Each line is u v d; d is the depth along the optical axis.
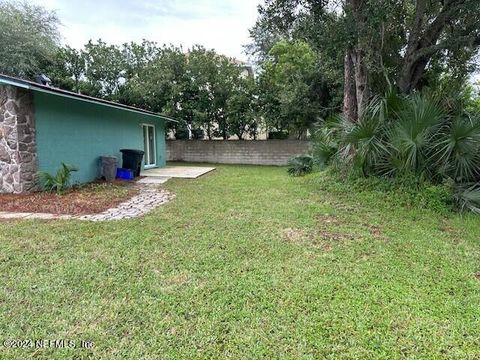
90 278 3.13
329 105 14.27
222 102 16.38
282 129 16.56
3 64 14.51
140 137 12.64
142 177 10.45
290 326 2.42
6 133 7.06
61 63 16.30
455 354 2.15
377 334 2.34
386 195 6.46
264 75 15.88
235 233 4.52
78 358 2.09
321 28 6.38
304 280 3.13
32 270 3.29
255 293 2.88
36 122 7.44
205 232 4.55
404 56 8.20
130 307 2.65
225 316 2.54
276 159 16.80
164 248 3.94
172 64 15.79
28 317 2.49
